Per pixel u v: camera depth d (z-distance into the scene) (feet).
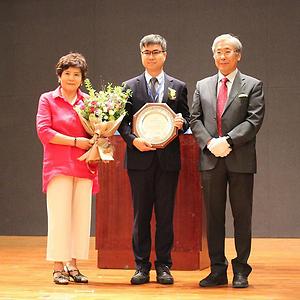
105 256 15.07
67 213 12.57
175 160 12.58
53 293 11.50
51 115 12.75
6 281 13.01
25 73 24.68
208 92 12.46
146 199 12.62
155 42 12.67
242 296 11.14
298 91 23.11
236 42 12.33
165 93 12.82
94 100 12.39
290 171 23.18
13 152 24.75
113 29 24.20
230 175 12.11
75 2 24.40
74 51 24.41
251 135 11.85
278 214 23.21
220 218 12.34
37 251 19.75
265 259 17.13
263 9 23.27
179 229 14.75
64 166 12.50
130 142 12.46
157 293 11.46
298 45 23.11
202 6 23.70
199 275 13.88
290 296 11.15
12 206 24.72
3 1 24.84
